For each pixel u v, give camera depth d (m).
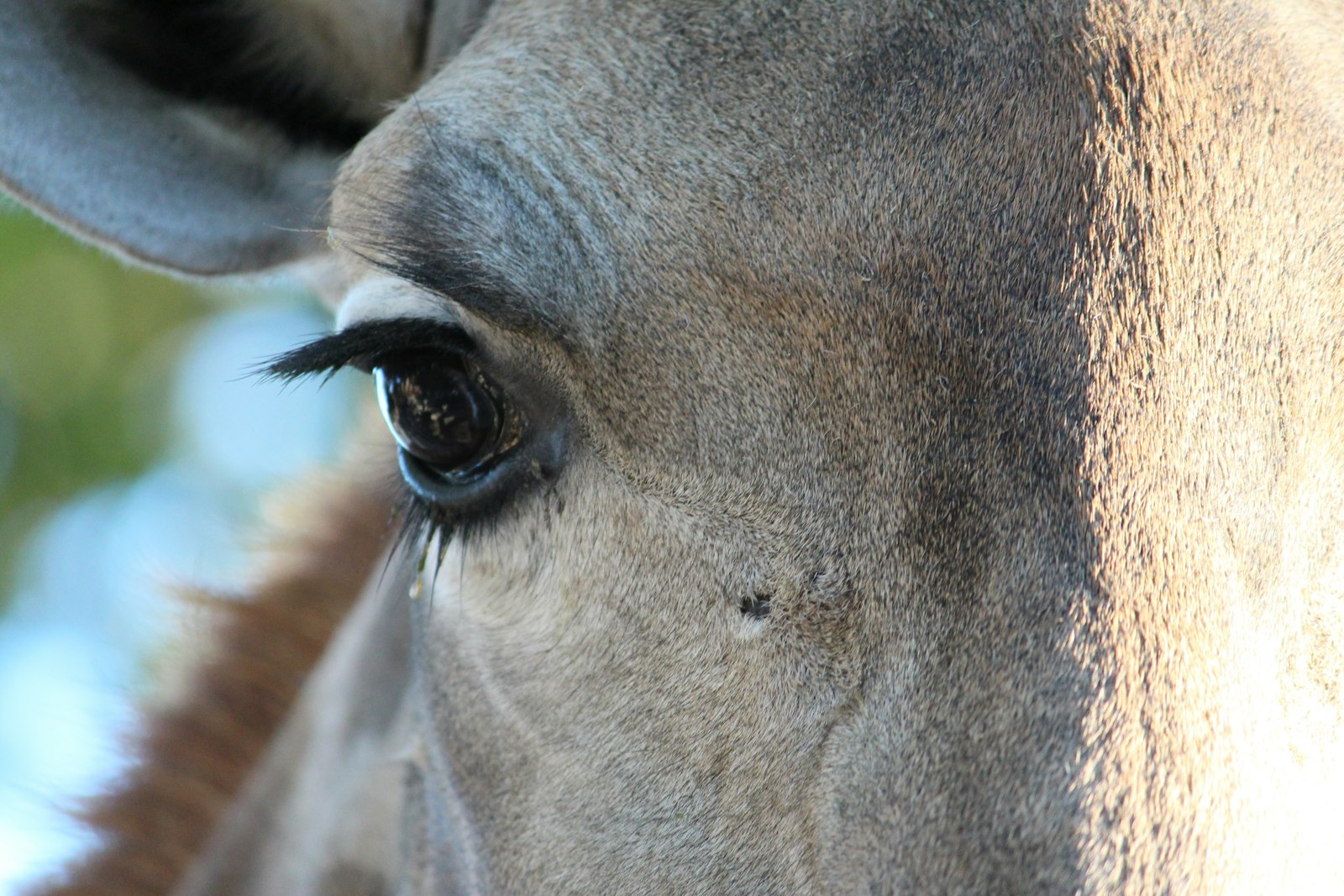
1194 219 1.32
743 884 1.35
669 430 1.35
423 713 1.45
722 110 1.35
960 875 1.30
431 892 1.45
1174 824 1.29
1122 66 1.33
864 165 1.34
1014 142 1.33
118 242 1.45
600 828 1.37
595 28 1.37
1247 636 1.31
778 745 1.34
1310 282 1.33
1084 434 1.31
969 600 1.31
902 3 1.35
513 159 1.36
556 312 1.36
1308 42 1.35
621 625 1.36
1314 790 1.31
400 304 1.38
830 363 1.33
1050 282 1.32
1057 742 1.30
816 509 1.34
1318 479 1.33
